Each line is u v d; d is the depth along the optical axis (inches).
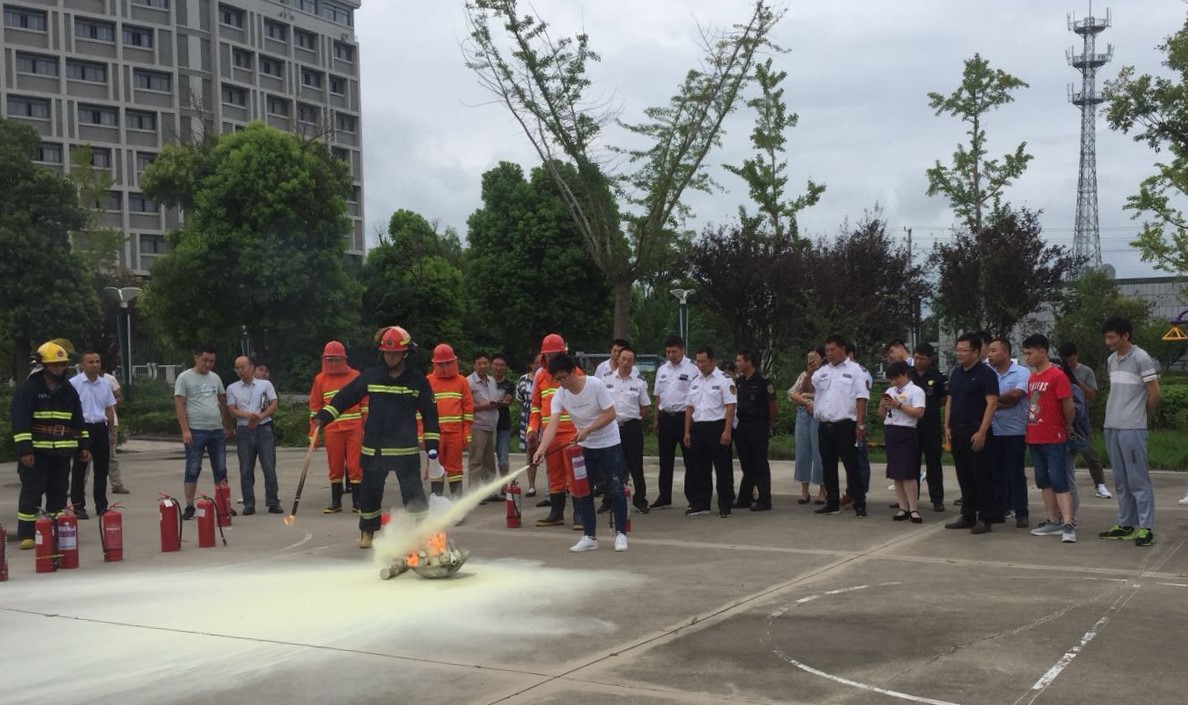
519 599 290.0
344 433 490.3
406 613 275.7
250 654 238.5
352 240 3206.2
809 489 525.0
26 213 1316.4
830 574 318.7
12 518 502.3
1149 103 850.1
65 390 422.0
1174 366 1865.2
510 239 1814.7
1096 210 2206.0
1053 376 370.6
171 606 290.2
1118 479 370.3
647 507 470.6
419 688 211.2
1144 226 940.0
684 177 810.2
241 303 1396.4
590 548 368.5
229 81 2844.5
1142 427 359.3
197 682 218.1
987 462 393.4
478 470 513.7
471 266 1873.8
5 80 2502.5
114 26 2652.6
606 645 240.7
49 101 2566.4
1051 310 1149.7
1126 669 215.6
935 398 453.4
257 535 425.4
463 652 237.1
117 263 2507.4
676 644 240.2
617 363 469.1
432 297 1898.4
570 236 1792.6
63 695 211.0
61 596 307.0
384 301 1849.2
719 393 445.7
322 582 321.7
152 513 509.4
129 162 2684.5
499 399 521.7
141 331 1740.9
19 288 1305.4
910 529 406.9
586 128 807.1
